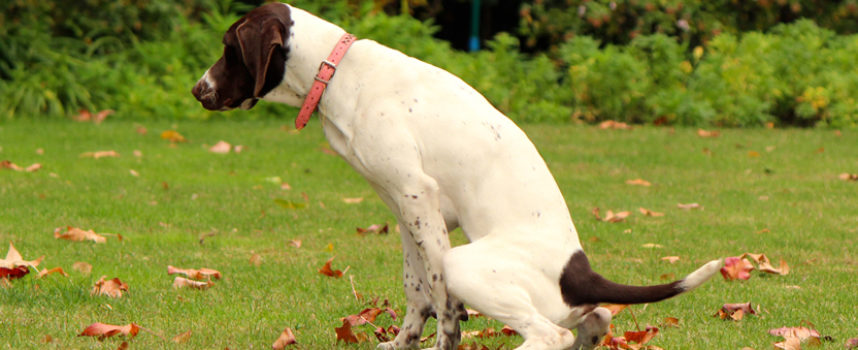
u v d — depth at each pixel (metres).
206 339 5.16
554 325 4.27
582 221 9.12
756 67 18.19
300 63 4.71
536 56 22.39
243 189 10.50
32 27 18.66
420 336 5.05
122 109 17.64
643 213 9.52
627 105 18.11
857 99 17.58
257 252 7.61
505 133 4.55
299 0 20.00
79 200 9.48
